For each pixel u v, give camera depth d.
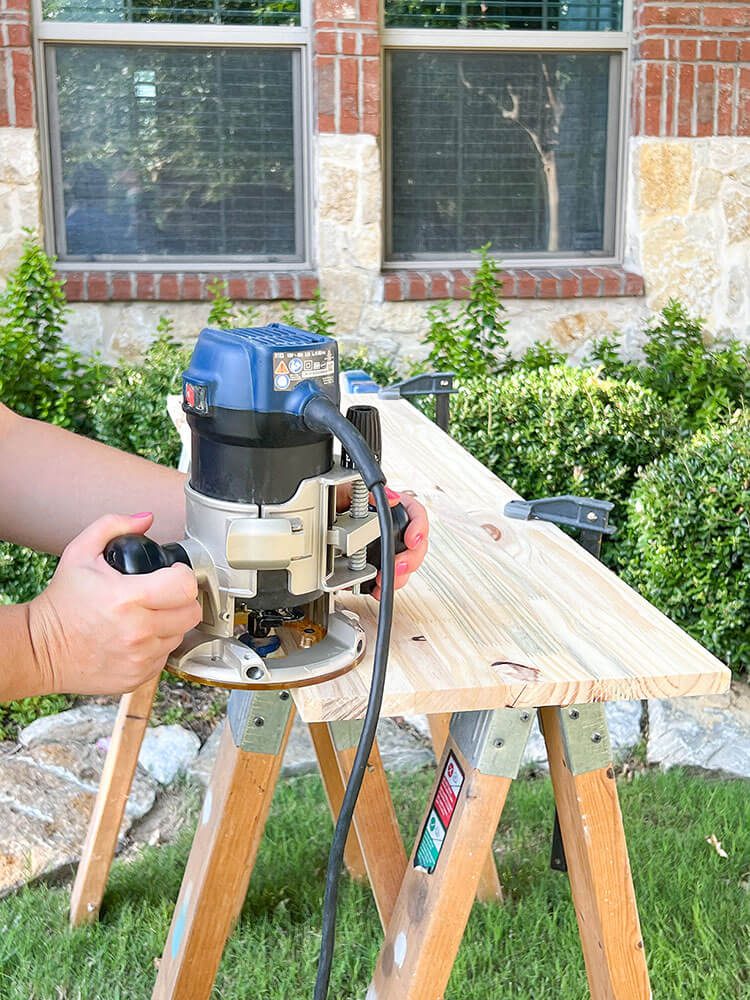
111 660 1.00
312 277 4.73
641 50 4.73
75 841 2.52
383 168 4.90
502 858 2.49
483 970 2.13
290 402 1.08
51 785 2.72
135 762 2.18
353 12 4.50
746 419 3.59
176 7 4.61
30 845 2.48
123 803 2.19
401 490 1.86
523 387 3.88
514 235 5.05
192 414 1.11
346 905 2.32
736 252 4.96
